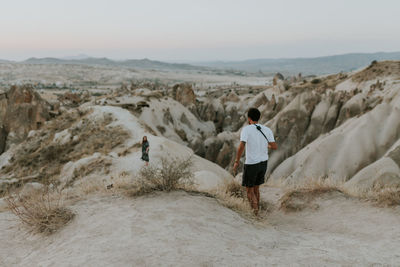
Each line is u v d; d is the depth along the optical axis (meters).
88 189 6.40
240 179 9.14
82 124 35.47
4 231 4.67
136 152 25.11
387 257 3.41
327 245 4.00
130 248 3.37
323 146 50.94
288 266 3.05
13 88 57.53
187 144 77.38
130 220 4.22
